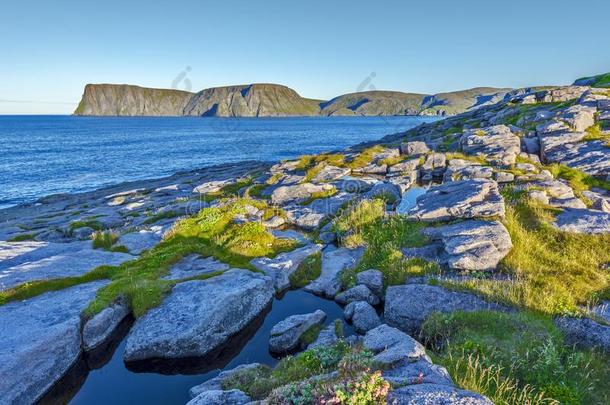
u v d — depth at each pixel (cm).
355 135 18725
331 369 1123
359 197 3098
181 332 1493
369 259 2067
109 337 1580
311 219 2870
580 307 1391
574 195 2439
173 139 17250
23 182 7256
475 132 4419
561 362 1116
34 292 1753
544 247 1802
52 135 19575
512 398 923
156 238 2603
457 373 1031
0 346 1324
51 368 1343
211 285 1803
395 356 963
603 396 980
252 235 2455
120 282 1823
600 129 3950
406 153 4594
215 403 935
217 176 6138
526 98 6222
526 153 3756
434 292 1559
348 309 1700
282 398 802
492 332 1251
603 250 1722
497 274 1683
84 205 4550
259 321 1762
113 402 1314
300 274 2130
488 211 2039
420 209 2300
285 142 15062
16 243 2617
